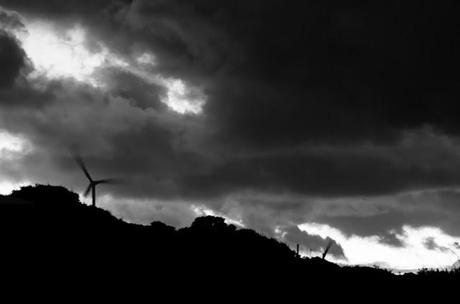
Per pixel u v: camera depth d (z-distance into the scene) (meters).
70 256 50.62
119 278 47.88
